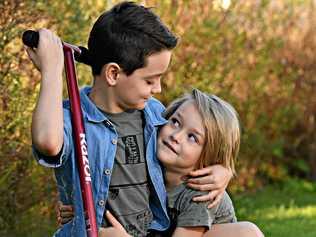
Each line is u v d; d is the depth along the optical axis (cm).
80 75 677
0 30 599
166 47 393
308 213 898
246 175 1007
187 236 415
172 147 415
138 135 408
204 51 867
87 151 389
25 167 630
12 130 618
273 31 1005
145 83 394
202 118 419
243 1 945
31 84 629
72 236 396
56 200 656
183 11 846
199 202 416
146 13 396
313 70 1081
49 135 360
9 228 631
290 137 1101
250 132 988
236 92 939
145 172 408
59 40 378
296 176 1108
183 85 845
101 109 401
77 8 663
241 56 935
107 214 398
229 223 425
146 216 409
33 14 614
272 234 764
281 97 1040
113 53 389
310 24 1084
